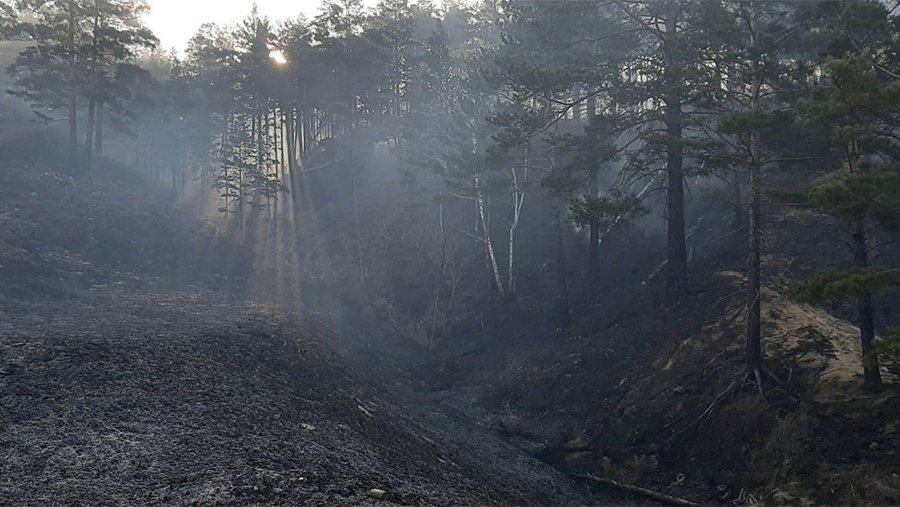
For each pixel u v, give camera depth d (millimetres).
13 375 11922
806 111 12633
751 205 17625
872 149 14055
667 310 24578
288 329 24938
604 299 30828
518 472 17188
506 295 34688
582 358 24578
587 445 19578
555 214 30797
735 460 15945
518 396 24406
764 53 16906
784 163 18375
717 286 24312
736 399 17266
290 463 9844
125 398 11711
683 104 19719
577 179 24078
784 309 20797
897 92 11312
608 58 25156
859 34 14742
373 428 15344
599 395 22000
